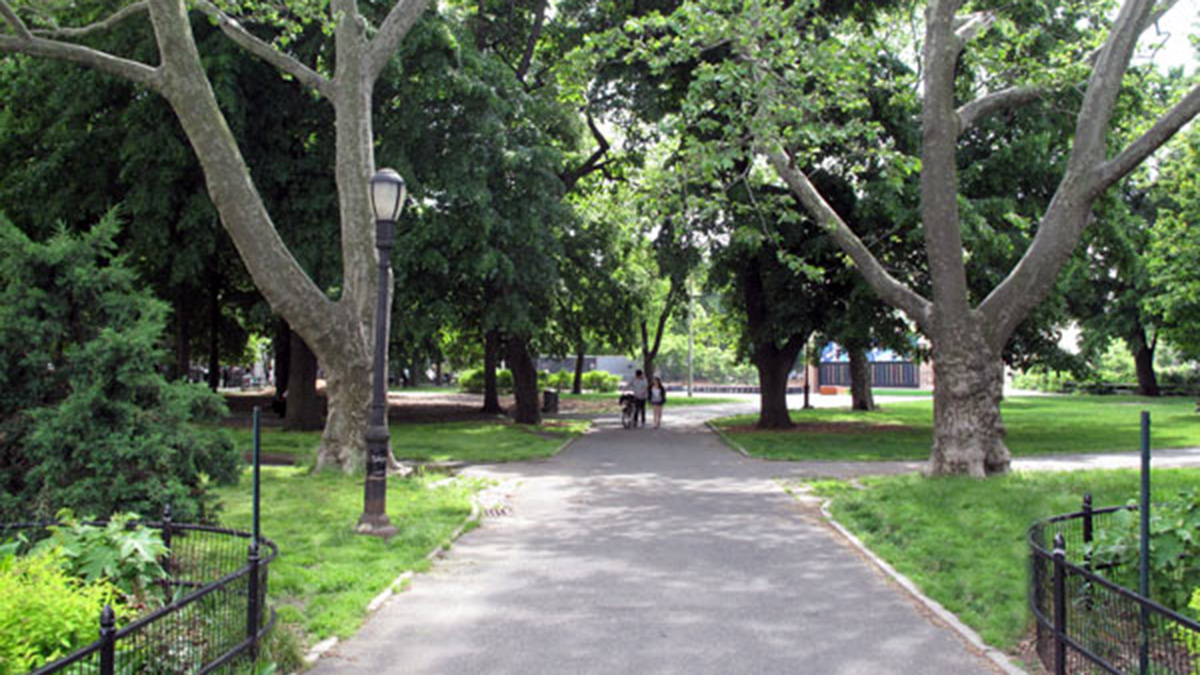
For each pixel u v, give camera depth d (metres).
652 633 6.24
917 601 7.09
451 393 52.59
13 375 7.61
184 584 5.41
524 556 8.77
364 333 14.23
